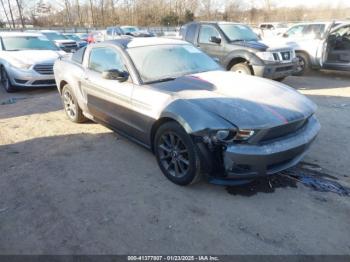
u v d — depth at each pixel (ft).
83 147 15.37
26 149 15.38
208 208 10.22
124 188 11.57
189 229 9.30
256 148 9.83
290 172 12.32
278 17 169.99
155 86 12.57
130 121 13.52
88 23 164.04
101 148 15.19
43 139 16.60
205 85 12.45
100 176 12.49
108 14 162.50
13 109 22.90
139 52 14.20
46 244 8.91
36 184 12.03
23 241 9.05
